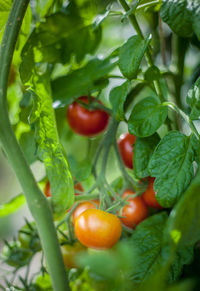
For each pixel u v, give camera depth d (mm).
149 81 351
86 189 443
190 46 424
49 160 326
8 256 397
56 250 312
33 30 390
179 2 312
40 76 376
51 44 397
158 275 254
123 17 328
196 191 260
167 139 309
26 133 424
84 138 496
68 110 435
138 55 315
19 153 306
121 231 349
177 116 408
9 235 819
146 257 320
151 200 370
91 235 333
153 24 458
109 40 495
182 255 321
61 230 400
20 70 360
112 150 512
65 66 415
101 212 341
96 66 396
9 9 374
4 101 307
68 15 396
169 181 301
